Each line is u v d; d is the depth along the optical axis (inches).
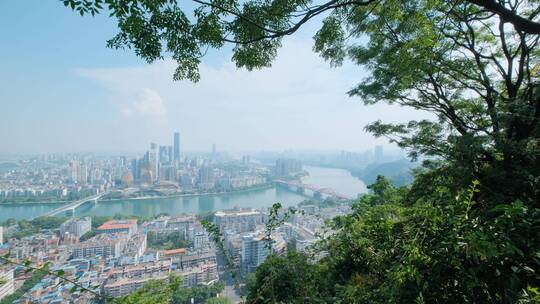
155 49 93.7
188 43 99.6
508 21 99.9
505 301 57.3
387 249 122.1
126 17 76.7
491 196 112.0
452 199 88.2
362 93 226.7
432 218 79.9
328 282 142.2
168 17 87.3
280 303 118.3
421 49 162.1
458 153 145.9
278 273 132.4
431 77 215.3
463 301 64.0
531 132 157.6
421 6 153.2
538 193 111.6
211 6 95.6
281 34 103.8
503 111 159.0
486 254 57.1
